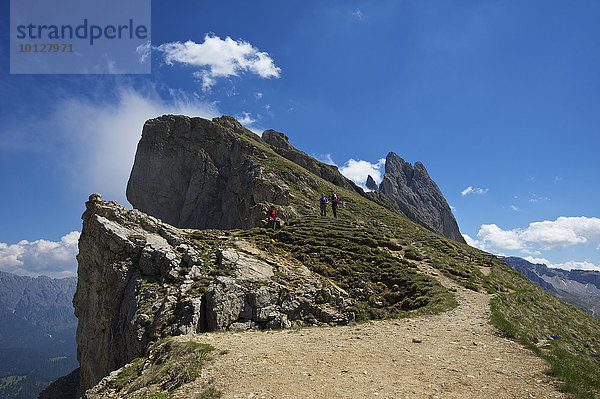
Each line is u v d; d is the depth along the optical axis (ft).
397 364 36.60
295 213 164.96
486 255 164.14
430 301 76.43
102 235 90.94
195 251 89.66
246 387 30.27
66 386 116.88
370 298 84.12
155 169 346.74
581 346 66.18
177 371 35.99
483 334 51.31
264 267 89.04
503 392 29.09
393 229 214.28
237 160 350.23
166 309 67.56
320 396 27.94
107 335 81.30
